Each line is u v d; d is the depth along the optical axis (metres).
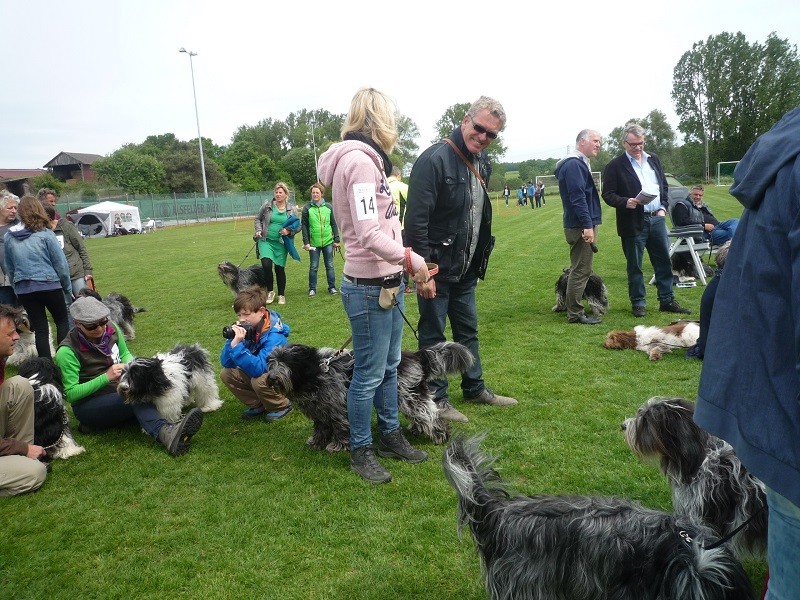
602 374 5.21
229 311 9.19
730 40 64.81
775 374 1.29
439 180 3.87
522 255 13.38
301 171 77.88
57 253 5.74
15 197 6.68
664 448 2.43
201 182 67.88
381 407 3.77
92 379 4.45
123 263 17.34
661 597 1.72
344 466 3.80
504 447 3.88
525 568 2.04
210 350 6.89
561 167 6.68
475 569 2.74
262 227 9.09
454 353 4.02
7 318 3.77
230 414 4.91
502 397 4.66
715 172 62.25
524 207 39.44
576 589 1.91
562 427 4.14
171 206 47.53
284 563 2.86
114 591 2.72
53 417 4.11
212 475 3.80
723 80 64.94
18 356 6.89
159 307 9.85
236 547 3.01
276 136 100.19
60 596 2.71
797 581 1.33
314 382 3.86
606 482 3.39
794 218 1.22
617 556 1.84
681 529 1.85
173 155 67.81
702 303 4.48
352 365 4.00
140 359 4.34
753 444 1.31
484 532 2.20
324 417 3.96
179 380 4.51
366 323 3.36
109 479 3.83
